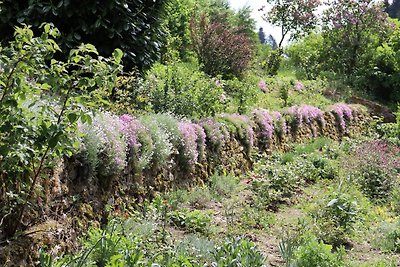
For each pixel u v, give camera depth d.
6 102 3.39
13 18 6.84
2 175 3.69
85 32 6.82
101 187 5.27
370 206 8.31
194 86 9.19
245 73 15.16
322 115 14.52
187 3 20.17
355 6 21.31
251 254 4.61
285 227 6.66
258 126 10.78
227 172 8.85
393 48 21.09
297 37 22.36
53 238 4.19
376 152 11.08
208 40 14.17
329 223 6.55
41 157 3.97
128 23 7.09
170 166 6.87
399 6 40.44
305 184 9.36
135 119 6.30
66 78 3.73
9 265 3.62
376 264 5.48
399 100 20.16
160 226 5.79
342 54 21.66
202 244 5.20
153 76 8.64
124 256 4.05
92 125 4.94
